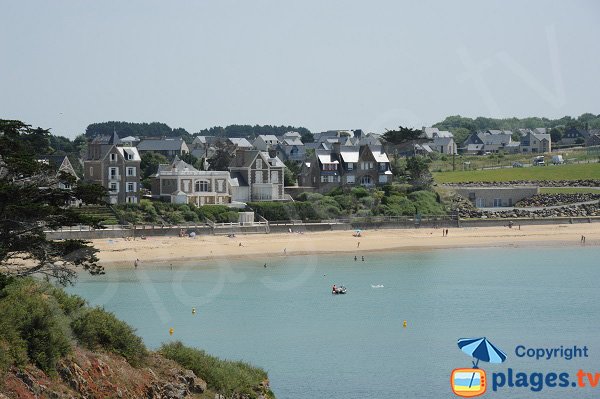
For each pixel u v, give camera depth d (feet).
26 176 370.53
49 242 374.84
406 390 388.37
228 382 340.80
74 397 288.30
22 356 284.20
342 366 423.23
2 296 310.04
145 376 320.50
